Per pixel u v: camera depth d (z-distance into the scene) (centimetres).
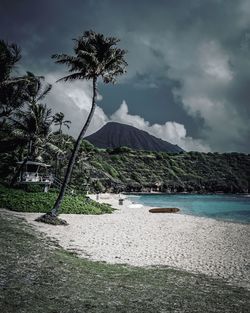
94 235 2203
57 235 2044
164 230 2645
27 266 1138
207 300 991
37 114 4972
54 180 5412
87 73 2738
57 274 1099
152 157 16562
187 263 1573
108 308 830
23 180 4809
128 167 14762
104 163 13362
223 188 15125
